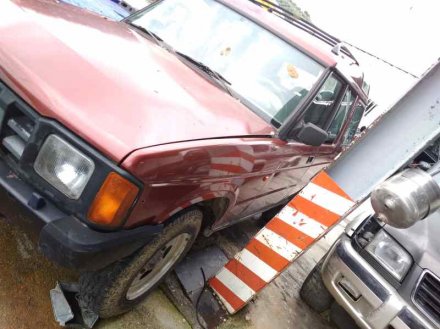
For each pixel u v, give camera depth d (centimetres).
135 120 173
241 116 245
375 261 274
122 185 161
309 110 288
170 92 208
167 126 183
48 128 163
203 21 301
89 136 160
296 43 294
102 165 159
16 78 170
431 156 342
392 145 235
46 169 166
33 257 242
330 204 252
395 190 201
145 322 244
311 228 259
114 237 169
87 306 220
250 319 305
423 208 203
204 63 279
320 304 348
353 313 274
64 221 163
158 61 238
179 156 178
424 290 259
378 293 260
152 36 287
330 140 363
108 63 198
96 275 207
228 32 294
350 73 336
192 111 206
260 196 308
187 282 289
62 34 201
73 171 163
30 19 200
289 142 279
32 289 224
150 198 174
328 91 305
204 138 196
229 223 302
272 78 280
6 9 199
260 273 276
